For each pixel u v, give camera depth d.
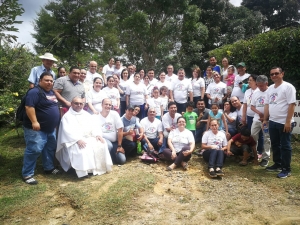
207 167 4.96
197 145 6.20
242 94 6.08
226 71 7.07
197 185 4.20
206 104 7.38
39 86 4.24
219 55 8.98
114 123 5.21
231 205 3.51
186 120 6.10
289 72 6.37
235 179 4.39
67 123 4.53
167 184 4.25
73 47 18.16
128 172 4.68
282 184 4.08
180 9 15.26
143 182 4.18
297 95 6.25
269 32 6.83
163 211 3.39
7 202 3.56
